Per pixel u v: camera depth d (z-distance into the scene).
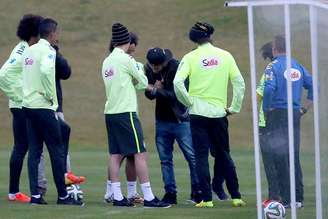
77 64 113.06
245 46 113.94
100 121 99.31
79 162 71.50
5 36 120.00
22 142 43.34
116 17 125.00
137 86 41.25
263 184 31.11
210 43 41.12
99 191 50.94
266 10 29.98
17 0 130.25
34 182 41.91
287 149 31.12
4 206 41.19
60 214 38.44
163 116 42.91
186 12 124.88
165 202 42.69
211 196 41.91
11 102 43.03
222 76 40.75
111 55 41.03
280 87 31.92
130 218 37.31
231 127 93.88
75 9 127.94
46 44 40.97
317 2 30.23
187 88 42.75
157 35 118.75
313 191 31.55
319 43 30.86
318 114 31.03
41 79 40.56
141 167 41.06
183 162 70.69
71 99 104.25
